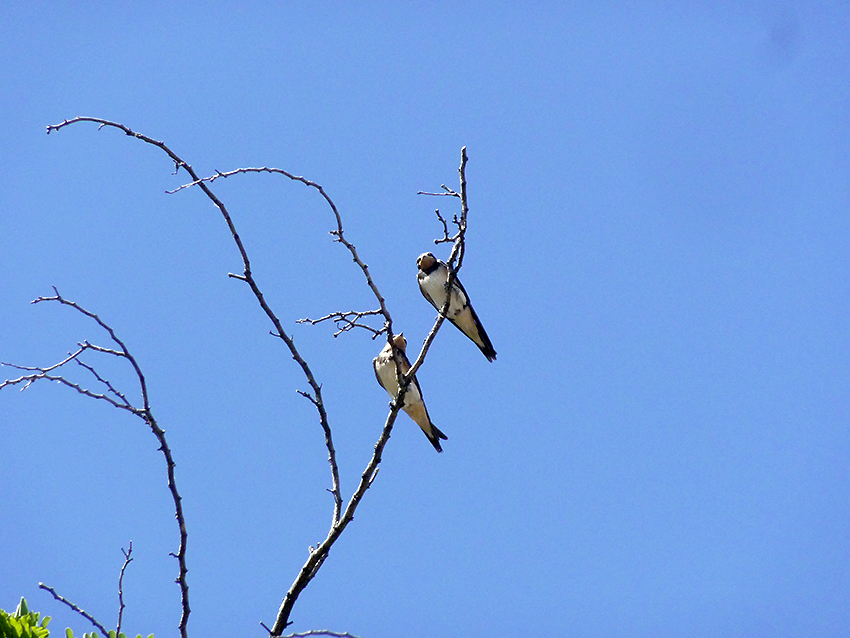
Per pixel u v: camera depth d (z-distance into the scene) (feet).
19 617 32.58
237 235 32.12
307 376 35.09
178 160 30.89
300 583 33.63
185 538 29.96
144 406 29.19
